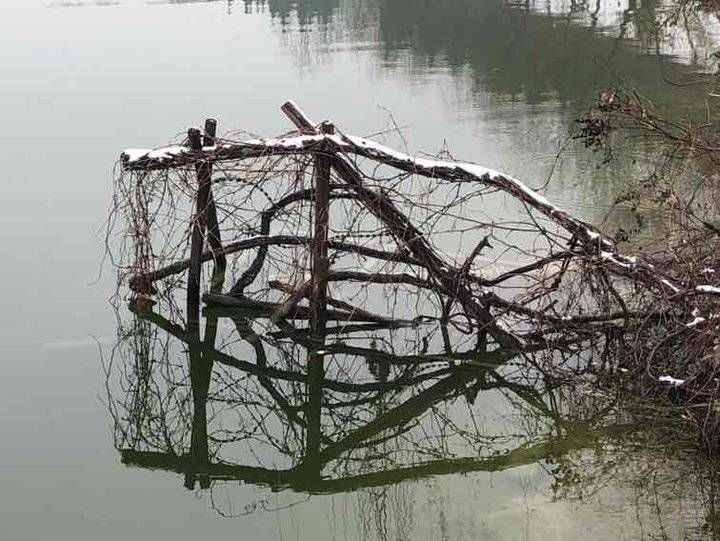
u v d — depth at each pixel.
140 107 20.91
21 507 6.94
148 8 40.97
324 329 9.64
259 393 9.00
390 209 9.05
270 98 21.45
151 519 6.76
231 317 10.18
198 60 27.38
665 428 7.41
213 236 10.18
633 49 25.03
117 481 7.36
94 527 6.64
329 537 6.40
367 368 9.18
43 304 10.87
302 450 7.95
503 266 10.59
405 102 20.75
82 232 13.24
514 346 9.08
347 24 34.84
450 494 6.92
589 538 6.02
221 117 19.55
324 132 9.11
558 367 8.70
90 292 11.20
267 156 9.34
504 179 8.67
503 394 8.60
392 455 7.73
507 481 7.04
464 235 11.76
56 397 8.82
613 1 34.84
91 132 18.78
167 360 9.56
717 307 7.38
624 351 8.28
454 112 19.48
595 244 8.40
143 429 8.27
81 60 27.61
